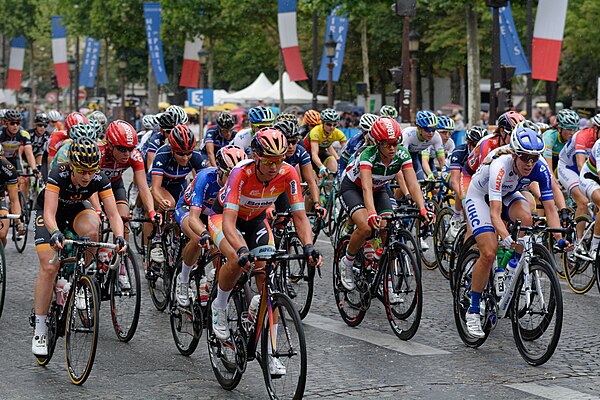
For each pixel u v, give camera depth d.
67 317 10.76
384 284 13.06
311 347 12.37
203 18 67.25
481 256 11.88
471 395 10.05
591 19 60.81
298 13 72.81
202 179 11.27
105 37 79.38
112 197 11.49
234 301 10.28
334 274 14.11
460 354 11.93
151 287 14.96
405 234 13.02
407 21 34.53
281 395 9.39
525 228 11.34
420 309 12.40
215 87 104.69
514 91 103.38
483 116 52.97
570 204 20.02
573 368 11.19
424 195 20.61
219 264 10.61
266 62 94.25
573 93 78.75
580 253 16.19
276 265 9.87
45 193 11.10
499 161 11.67
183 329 11.91
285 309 9.28
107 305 15.17
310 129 21.97
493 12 31.59
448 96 87.56
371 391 10.23
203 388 10.41
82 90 93.81
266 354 9.58
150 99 80.75
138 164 13.95
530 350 11.38
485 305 12.05
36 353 11.27
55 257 11.21
